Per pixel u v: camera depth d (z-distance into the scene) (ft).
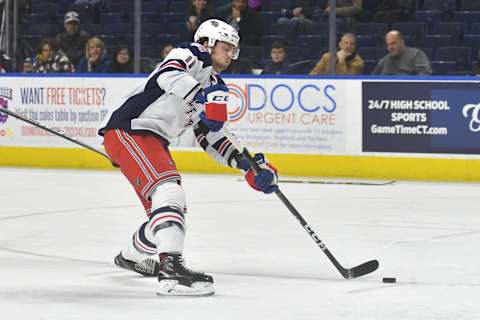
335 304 40.47
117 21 118.83
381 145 88.69
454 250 54.70
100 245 56.08
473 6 107.86
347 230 61.62
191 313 38.65
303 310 39.32
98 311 39.04
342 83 89.20
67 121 96.99
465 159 86.63
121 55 99.96
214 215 67.46
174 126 43.27
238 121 92.07
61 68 102.58
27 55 110.22
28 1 117.80
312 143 90.22
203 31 43.42
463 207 71.61
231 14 107.45
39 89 97.81
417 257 52.60
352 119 89.20
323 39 104.68
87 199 75.20
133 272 47.88
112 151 43.34
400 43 91.50
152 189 42.14
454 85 86.38
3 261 51.11
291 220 65.36
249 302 40.81
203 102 42.19
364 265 45.73
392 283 45.32
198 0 104.99
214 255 53.01
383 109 88.38
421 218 66.49
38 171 94.38
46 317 38.01
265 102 91.15
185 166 93.97
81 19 119.75
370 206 72.02
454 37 104.32
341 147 89.56
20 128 98.78
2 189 81.00
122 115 43.09
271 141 91.25
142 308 39.52
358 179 88.43
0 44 106.42
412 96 87.56
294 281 45.83
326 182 85.87
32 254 53.26
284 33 107.55
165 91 42.57
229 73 98.99
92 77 95.81
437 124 87.10
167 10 117.80
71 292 43.01
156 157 42.47
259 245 56.18
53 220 65.31
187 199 75.31
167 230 41.55
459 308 39.86
